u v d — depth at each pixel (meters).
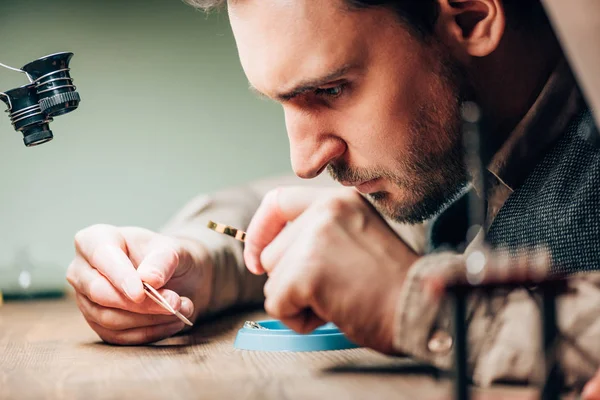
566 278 0.89
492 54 1.51
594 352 1.01
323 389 1.11
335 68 1.37
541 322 0.89
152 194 3.96
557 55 1.55
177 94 3.94
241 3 1.40
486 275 0.89
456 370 0.88
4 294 3.76
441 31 1.46
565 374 1.02
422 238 2.48
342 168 1.49
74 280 1.78
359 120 1.43
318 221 1.20
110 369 1.38
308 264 1.17
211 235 2.35
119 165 3.94
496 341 1.07
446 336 1.10
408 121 1.45
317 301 1.16
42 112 1.49
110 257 1.70
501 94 1.54
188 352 1.58
